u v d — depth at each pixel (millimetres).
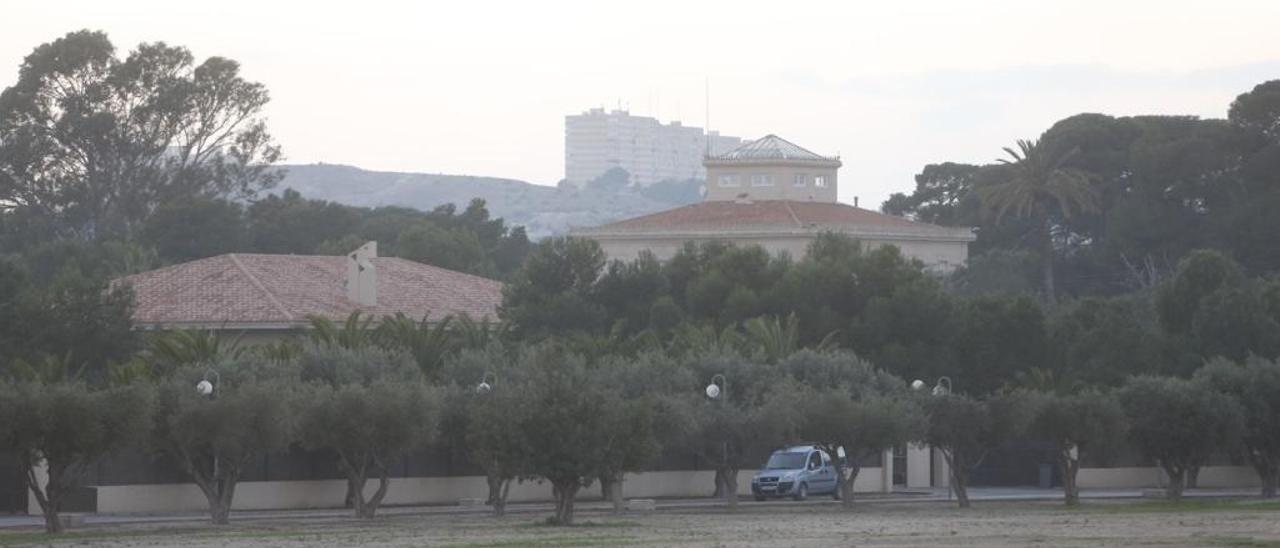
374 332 197375
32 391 132875
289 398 148500
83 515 157625
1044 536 118312
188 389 144250
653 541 116062
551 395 140875
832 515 155875
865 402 171625
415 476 181125
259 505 170750
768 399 175500
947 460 186750
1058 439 179875
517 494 187250
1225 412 189750
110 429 135625
